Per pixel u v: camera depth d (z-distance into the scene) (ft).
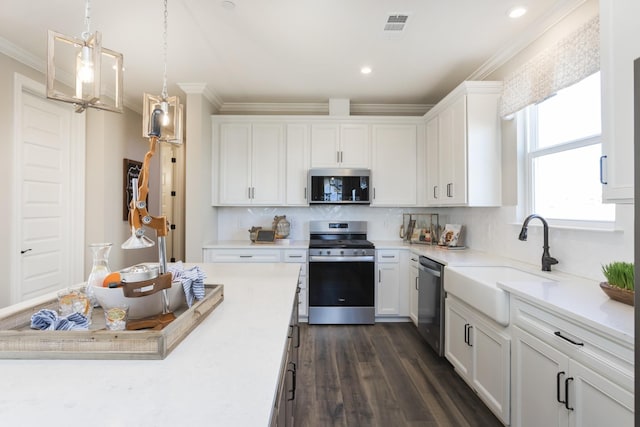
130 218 3.73
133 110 13.80
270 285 5.65
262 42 8.55
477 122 9.15
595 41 5.95
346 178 12.36
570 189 7.16
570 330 4.37
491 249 9.75
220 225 13.71
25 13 7.34
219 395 2.35
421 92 12.16
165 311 3.71
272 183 12.63
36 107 9.93
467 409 6.82
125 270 4.03
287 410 4.24
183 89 11.39
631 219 5.53
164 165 17.02
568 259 6.91
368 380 7.95
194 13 7.29
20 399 2.27
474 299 6.66
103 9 7.14
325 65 9.91
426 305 9.74
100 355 2.89
